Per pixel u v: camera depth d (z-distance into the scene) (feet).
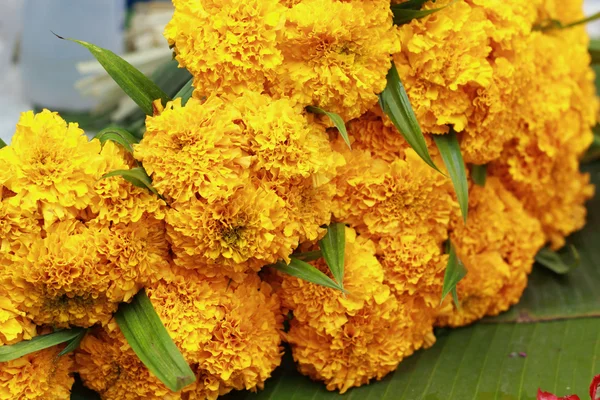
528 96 2.77
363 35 2.46
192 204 2.39
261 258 2.43
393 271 2.62
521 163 2.88
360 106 2.51
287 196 2.45
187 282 2.47
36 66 4.20
